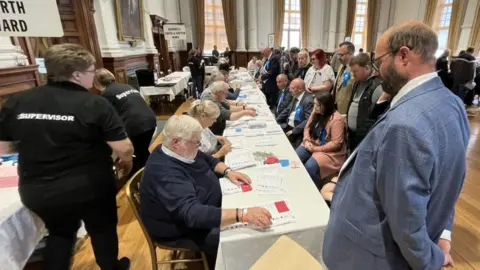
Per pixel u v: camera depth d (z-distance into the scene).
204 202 1.29
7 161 1.55
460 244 1.73
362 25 11.08
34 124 1.05
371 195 0.69
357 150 0.77
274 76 4.58
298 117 2.68
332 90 2.72
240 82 4.95
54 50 1.08
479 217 1.99
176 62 9.73
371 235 0.70
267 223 1.02
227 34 10.21
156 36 7.73
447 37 8.82
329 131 2.08
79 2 3.82
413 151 0.57
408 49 0.62
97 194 1.18
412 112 0.59
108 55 4.46
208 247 1.23
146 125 2.41
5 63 1.98
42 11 1.49
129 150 1.25
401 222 0.60
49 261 1.22
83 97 1.10
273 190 1.27
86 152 1.13
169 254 1.70
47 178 1.09
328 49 10.87
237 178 1.37
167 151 1.21
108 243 1.31
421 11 9.53
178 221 1.21
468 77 4.77
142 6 6.05
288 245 0.99
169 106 5.74
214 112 1.77
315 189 1.28
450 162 0.61
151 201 1.19
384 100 1.69
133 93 2.44
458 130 0.62
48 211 1.12
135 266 1.61
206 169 1.35
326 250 0.86
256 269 0.91
